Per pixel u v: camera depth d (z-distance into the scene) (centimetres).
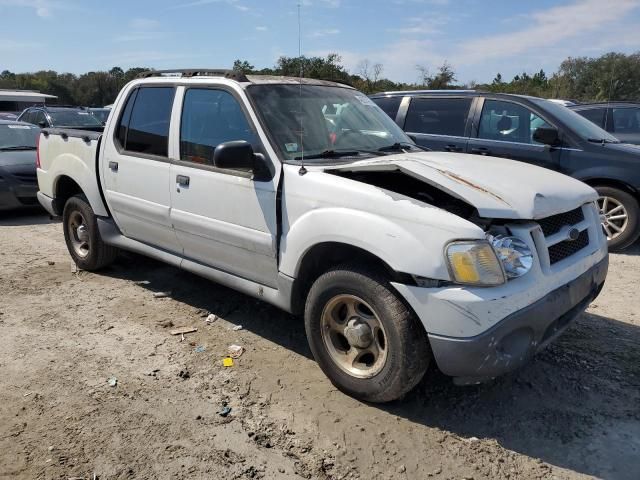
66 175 566
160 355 401
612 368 383
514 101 726
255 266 398
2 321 460
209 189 413
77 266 596
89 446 298
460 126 756
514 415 330
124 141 500
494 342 289
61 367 382
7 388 354
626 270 615
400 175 367
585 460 291
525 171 371
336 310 347
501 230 312
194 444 301
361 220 317
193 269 456
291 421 323
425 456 293
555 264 330
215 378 369
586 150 682
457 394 352
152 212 468
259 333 439
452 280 290
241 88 406
